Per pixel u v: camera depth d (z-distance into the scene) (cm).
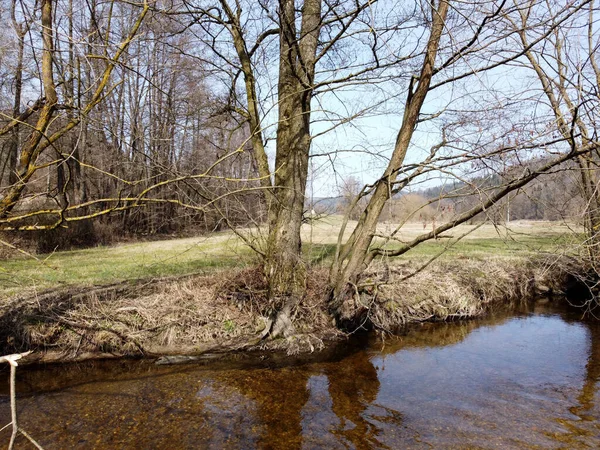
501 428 544
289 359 789
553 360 785
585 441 512
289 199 873
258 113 887
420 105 785
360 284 901
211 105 918
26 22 506
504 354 819
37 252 1620
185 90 906
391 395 642
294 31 831
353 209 924
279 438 524
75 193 1908
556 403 612
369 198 947
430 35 755
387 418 572
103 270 1174
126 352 782
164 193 798
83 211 1919
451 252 1517
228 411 593
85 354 770
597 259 1043
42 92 528
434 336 930
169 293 914
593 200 895
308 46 881
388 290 1011
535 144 660
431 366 759
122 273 1133
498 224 729
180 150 884
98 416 576
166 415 580
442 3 722
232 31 884
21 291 906
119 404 612
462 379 700
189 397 635
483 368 747
